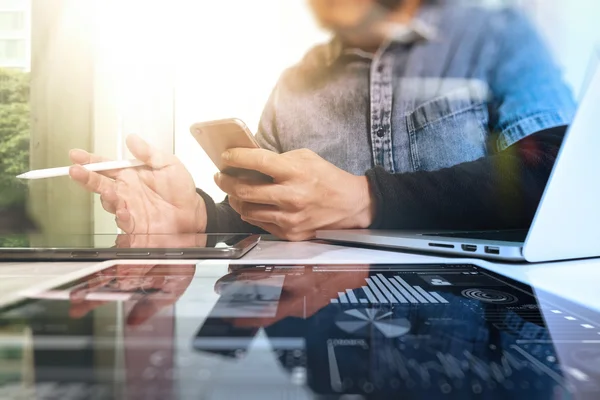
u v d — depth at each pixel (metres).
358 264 0.45
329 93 1.08
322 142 1.09
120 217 0.84
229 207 1.01
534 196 0.85
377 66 1.08
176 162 0.89
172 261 0.46
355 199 0.81
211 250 0.48
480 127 1.09
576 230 0.47
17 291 0.31
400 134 1.08
